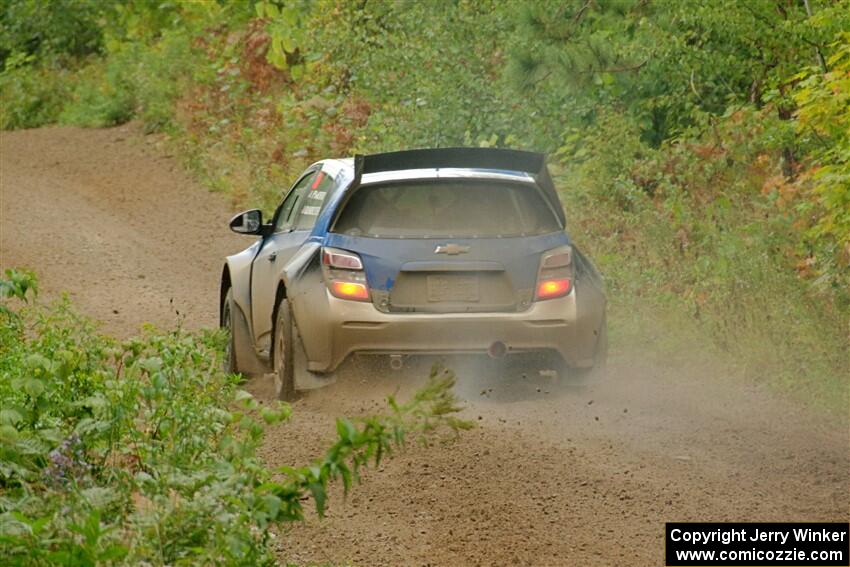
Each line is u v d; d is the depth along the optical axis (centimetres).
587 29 4441
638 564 1644
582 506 1886
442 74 5122
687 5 4122
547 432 2320
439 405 1262
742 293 3025
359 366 2517
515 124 4800
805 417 2466
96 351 1995
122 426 1764
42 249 5006
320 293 2514
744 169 3762
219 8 8131
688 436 2303
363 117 5725
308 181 2872
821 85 3181
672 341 3062
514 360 2533
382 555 1694
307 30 6469
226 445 1552
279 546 1731
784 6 4125
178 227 5528
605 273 3516
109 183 6594
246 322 2984
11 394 1852
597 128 4419
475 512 1862
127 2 9544
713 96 4425
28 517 1343
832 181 3005
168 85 7862
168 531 1307
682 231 3491
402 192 2570
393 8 5753
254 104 6838
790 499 1916
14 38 10069
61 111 9094
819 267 3084
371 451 1275
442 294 2502
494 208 2567
